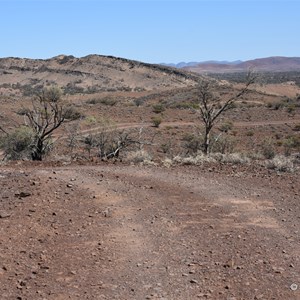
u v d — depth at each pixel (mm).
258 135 48656
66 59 184000
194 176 11867
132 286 5562
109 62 177000
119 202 9258
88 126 32938
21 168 13094
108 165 13938
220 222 8023
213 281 5684
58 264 6207
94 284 5617
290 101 84312
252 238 7191
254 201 9375
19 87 144000
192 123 54750
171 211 8680
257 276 5809
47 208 8703
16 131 21734
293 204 9133
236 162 14430
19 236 7227
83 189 10148
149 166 13594
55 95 28969
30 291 5402
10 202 9016
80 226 7770
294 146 37281
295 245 6867
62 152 24203
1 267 6035
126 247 6840
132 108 66812
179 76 167250
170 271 5988
